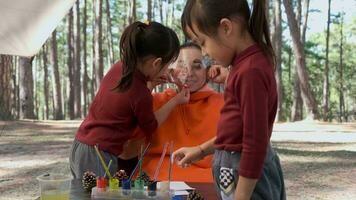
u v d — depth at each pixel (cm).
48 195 158
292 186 522
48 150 782
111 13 3006
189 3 163
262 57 155
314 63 3014
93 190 175
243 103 151
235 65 159
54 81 1958
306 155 737
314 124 1327
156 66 224
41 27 445
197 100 254
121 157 246
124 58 223
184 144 244
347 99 3234
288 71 3005
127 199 173
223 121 162
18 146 829
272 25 1895
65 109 3064
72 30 2297
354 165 640
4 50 493
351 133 1109
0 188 521
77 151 232
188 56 252
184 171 235
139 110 225
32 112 1470
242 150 153
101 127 228
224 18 154
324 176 571
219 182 164
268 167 162
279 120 1656
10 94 1438
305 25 2167
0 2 390
